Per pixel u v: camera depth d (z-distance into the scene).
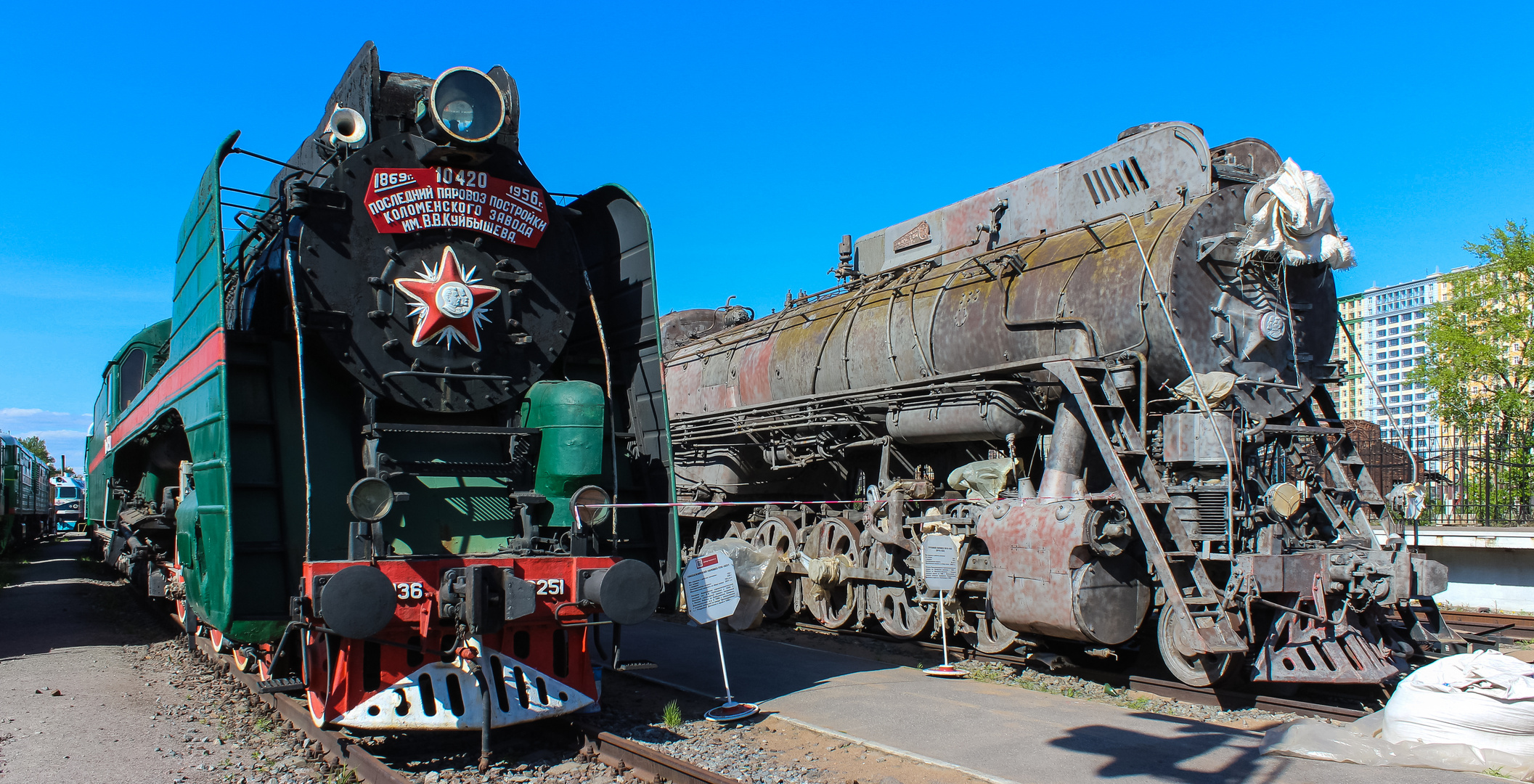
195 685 7.96
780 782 5.30
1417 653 8.34
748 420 12.35
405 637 5.72
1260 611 7.77
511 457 6.79
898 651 9.90
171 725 6.59
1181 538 7.62
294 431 6.27
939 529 9.53
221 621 5.88
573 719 6.45
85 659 9.42
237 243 8.18
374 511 5.56
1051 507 7.91
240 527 5.93
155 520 10.03
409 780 5.16
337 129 6.64
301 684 5.94
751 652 9.71
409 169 6.69
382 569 5.56
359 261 6.43
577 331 8.40
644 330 7.75
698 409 14.30
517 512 6.68
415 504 6.54
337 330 6.24
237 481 5.97
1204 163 8.31
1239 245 8.05
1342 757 5.61
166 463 9.70
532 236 7.21
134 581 13.50
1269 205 7.86
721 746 6.02
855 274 12.38
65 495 51.59
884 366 10.59
